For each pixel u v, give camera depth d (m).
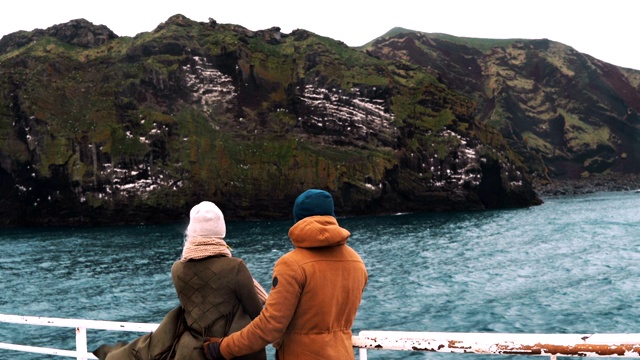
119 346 3.78
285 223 114.75
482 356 20.61
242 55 148.88
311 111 145.75
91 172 120.94
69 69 147.38
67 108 133.50
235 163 133.00
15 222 124.12
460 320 28.98
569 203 164.88
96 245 81.00
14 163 122.44
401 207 138.25
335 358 3.18
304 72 149.62
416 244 70.44
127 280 48.38
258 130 143.12
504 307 31.66
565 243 66.50
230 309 3.46
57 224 122.56
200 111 141.88
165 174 125.88
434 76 168.12
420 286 39.84
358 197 131.25
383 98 144.00
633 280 39.22
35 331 27.70
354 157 135.62
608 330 25.75
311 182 130.88
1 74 133.38
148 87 140.38
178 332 3.47
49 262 63.22
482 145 147.38
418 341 3.25
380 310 32.03
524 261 52.47
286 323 3.15
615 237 70.75
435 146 142.25
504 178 148.38
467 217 116.56
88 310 36.12
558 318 28.50
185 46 147.12
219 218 3.61
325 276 3.19
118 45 155.50
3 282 49.28
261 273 49.19
